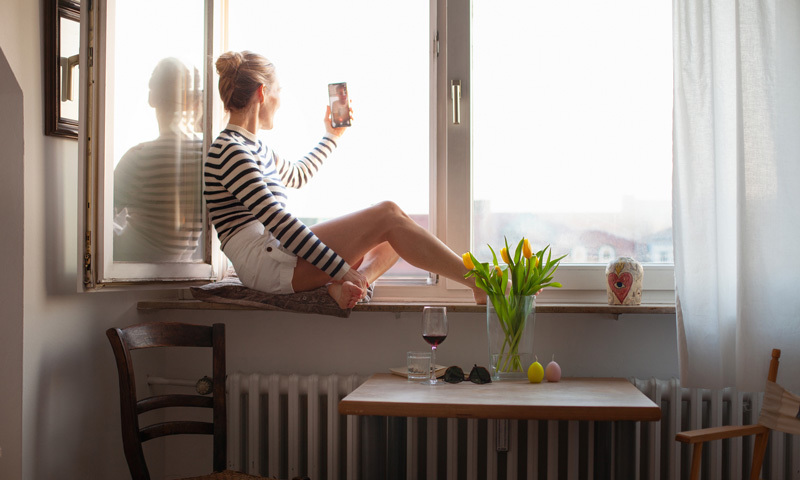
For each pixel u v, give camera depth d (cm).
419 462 234
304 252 205
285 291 214
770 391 179
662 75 239
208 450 241
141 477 177
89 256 190
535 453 208
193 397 196
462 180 240
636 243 239
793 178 200
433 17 243
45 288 191
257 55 223
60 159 198
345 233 214
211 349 242
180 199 227
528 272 197
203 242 238
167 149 222
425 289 239
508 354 198
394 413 160
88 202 190
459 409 159
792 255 199
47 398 192
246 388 230
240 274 217
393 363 235
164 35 220
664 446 224
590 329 230
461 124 241
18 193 183
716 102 209
